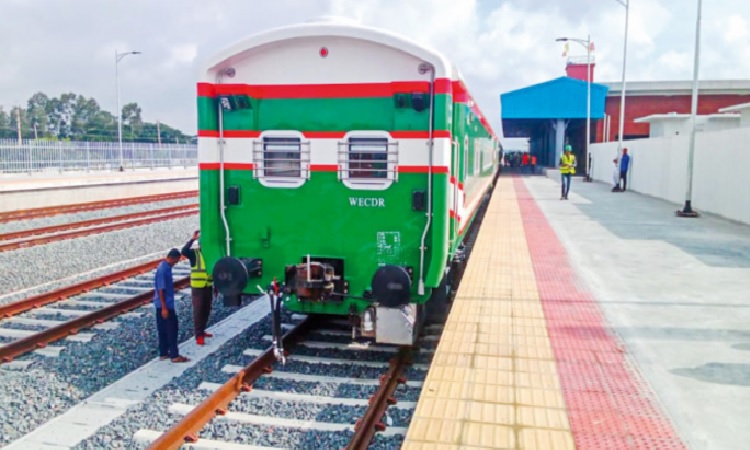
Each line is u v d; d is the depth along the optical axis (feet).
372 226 24.58
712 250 44.88
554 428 16.85
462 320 26.89
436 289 29.43
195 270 28.07
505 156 260.42
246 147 25.20
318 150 24.68
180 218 70.49
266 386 23.29
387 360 26.14
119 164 145.69
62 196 87.30
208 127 24.99
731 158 62.59
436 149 23.49
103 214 74.59
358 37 23.58
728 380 20.39
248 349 27.43
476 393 19.13
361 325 24.61
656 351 23.16
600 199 85.81
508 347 23.38
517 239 49.80
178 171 160.97
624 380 20.29
